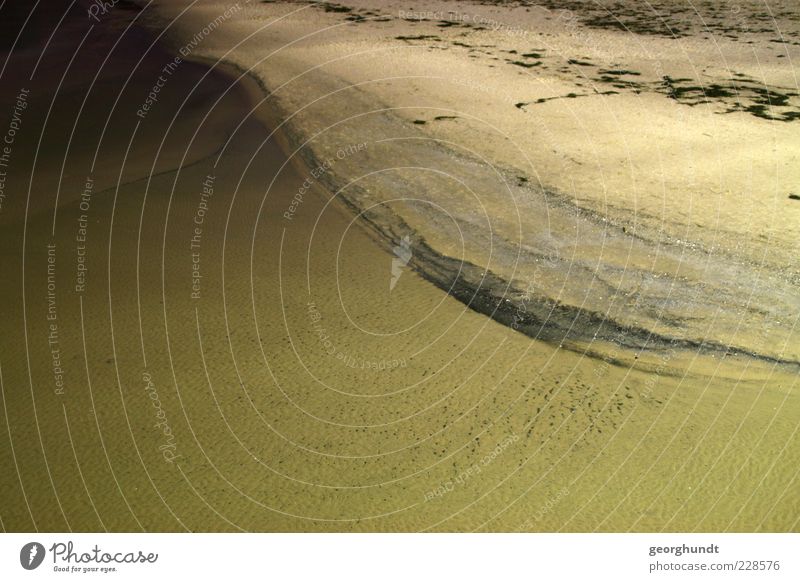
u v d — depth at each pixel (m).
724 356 7.80
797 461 6.29
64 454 6.59
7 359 7.82
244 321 8.45
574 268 9.39
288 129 14.04
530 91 15.51
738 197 10.93
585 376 7.58
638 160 12.22
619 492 6.11
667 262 9.45
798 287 8.85
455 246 9.94
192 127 14.70
